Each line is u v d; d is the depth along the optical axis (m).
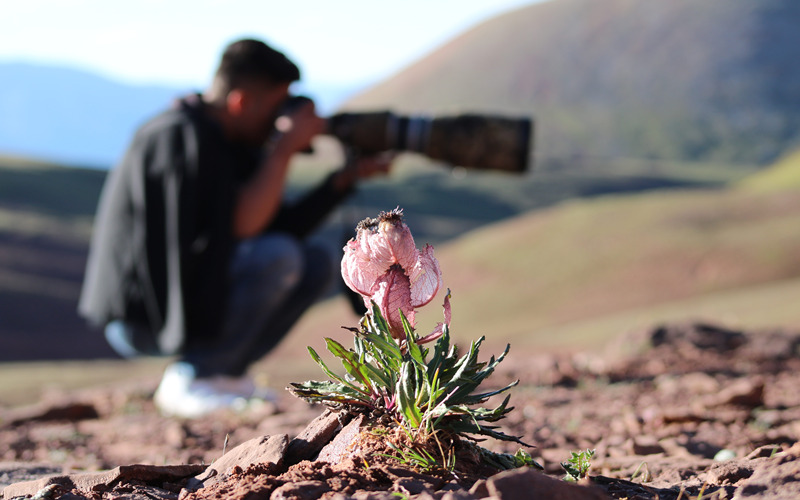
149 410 8.17
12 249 60.12
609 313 38.22
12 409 9.92
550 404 7.35
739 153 189.12
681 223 49.22
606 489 2.77
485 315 39.88
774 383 7.88
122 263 7.76
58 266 58.38
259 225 7.94
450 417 2.67
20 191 78.06
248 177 8.20
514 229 53.19
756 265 41.38
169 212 7.53
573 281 42.84
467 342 22.52
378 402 2.78
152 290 7.64
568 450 4.65
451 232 110.19
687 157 187.38
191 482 2.94
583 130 196.88
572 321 37.28
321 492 2.37
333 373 2.80
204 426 6.51
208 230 7.55
